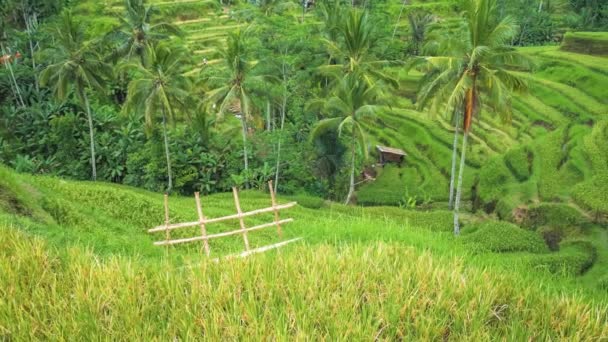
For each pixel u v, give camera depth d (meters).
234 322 4.60
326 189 35.75
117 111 44.03
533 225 24.94
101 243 11.38
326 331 4.56
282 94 35.38
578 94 40.66
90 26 56.91
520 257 19.89
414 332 4.75
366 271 5.66
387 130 43.38
